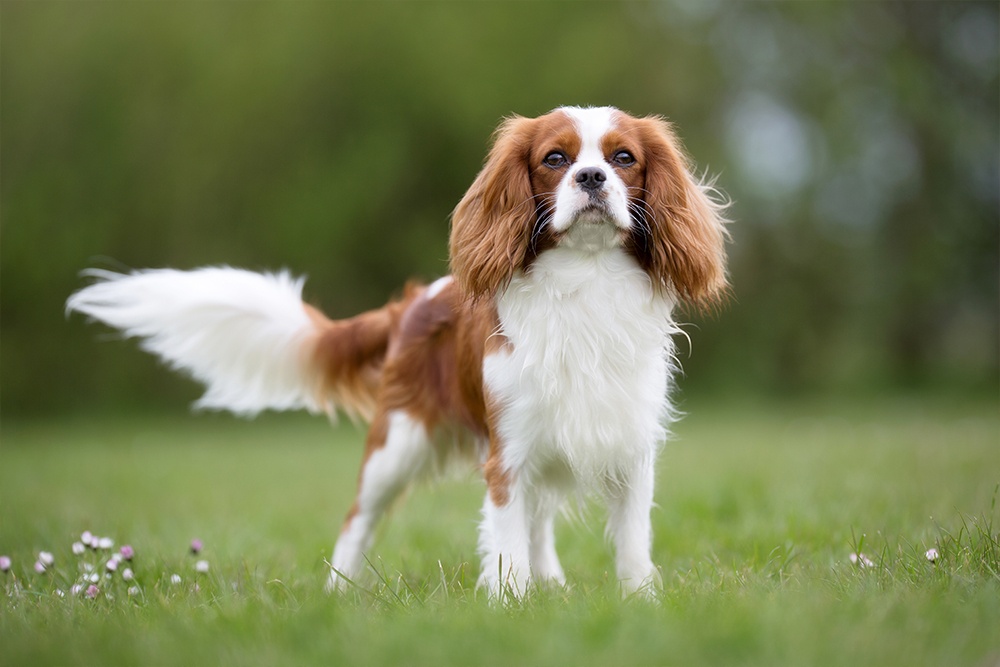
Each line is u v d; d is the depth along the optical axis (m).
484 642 4.09
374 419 7.01
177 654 4.12
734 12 25.77
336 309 23.52
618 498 6.02
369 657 3.99
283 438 20.06
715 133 24.86
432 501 9.84
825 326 27.03
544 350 5.65
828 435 14.55
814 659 3.77
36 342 23.81
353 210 22.78
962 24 26.38
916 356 27.44
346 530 6.95
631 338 5.73
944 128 25.31
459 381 6.52
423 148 23.34
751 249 25.75
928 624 4.10
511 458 5.77
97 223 23.12
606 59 23.02
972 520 6.41
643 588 5.34
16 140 23.19
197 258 23.00
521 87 22.80
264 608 4.78
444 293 6.82
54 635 4.48
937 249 26.16
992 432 13.15
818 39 26.02
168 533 8.21
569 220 5.46
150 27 23.19
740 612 4.26
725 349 26.03
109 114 23.14
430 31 23.08
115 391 24.36
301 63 22.95
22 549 7.26
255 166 22.97
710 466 10.80
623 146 5.74
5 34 23.42
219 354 7.62
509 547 5.71
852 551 6.09
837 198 26.48
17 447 17.48
